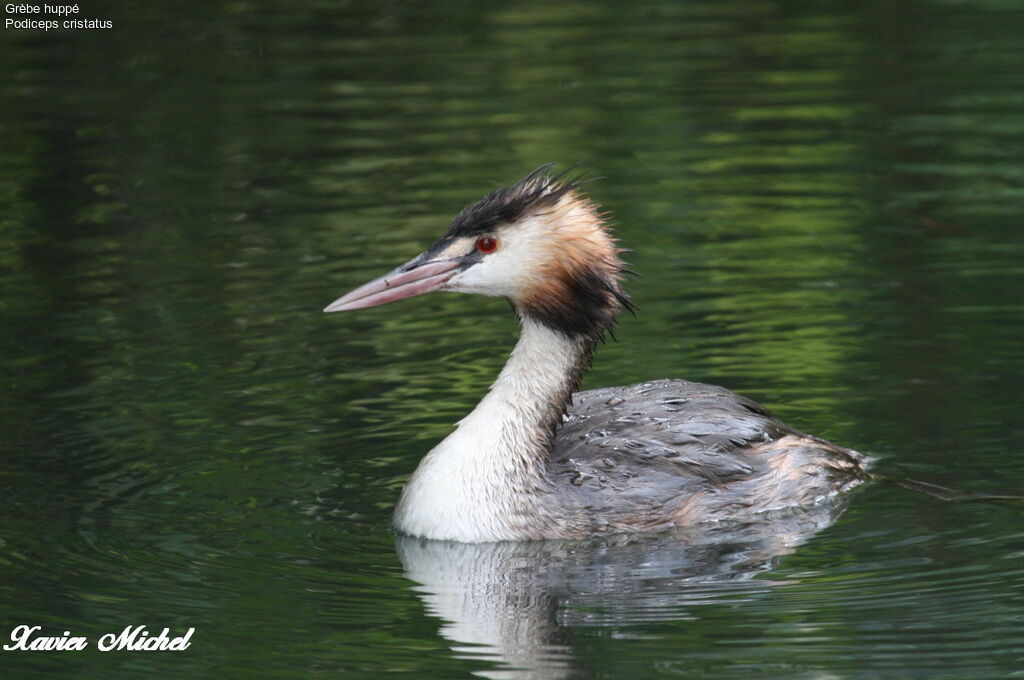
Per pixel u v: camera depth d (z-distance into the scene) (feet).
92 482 40.93
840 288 54.19
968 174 64.64
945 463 41.27
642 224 61.00
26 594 34.47
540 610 33.83
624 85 77.05
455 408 45.96
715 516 39.37
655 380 44.80
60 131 72.28
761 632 32.30
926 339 49.49
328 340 51.75
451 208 61.87
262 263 57.82
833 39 83.92
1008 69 76.89
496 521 38.45
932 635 31.86
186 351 50.37
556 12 90.17
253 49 83.51
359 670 30.99
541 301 39.58
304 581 35.53
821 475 40.50
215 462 42.27
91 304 54.49
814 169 66.03
